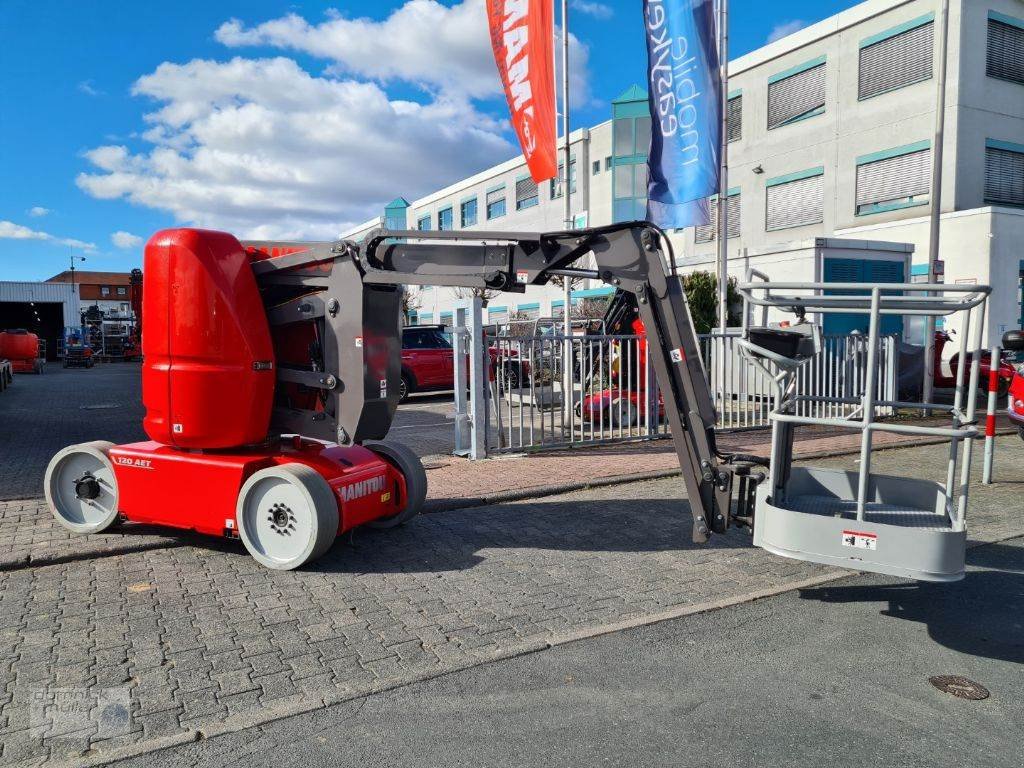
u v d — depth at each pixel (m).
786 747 2.89
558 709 3.19
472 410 8.90
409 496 5.89
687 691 3.35
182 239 5.15
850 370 10.96
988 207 19.22
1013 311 19.83
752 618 4.20
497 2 11.38
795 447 9.44
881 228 21.72
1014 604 4.42
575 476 7.88
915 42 21.34
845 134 23.31
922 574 3.50
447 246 4.91
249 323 5.21
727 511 4.47
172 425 5.29
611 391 9.99
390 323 5.37
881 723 3.07
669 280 4.46
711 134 10.16
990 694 3.32
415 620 4.17
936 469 8.30
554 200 35.56
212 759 2.84
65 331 42.94
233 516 5.18
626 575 4.93
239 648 3.82
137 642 3.90
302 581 4.83
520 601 4.46
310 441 5.85
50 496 5.89
